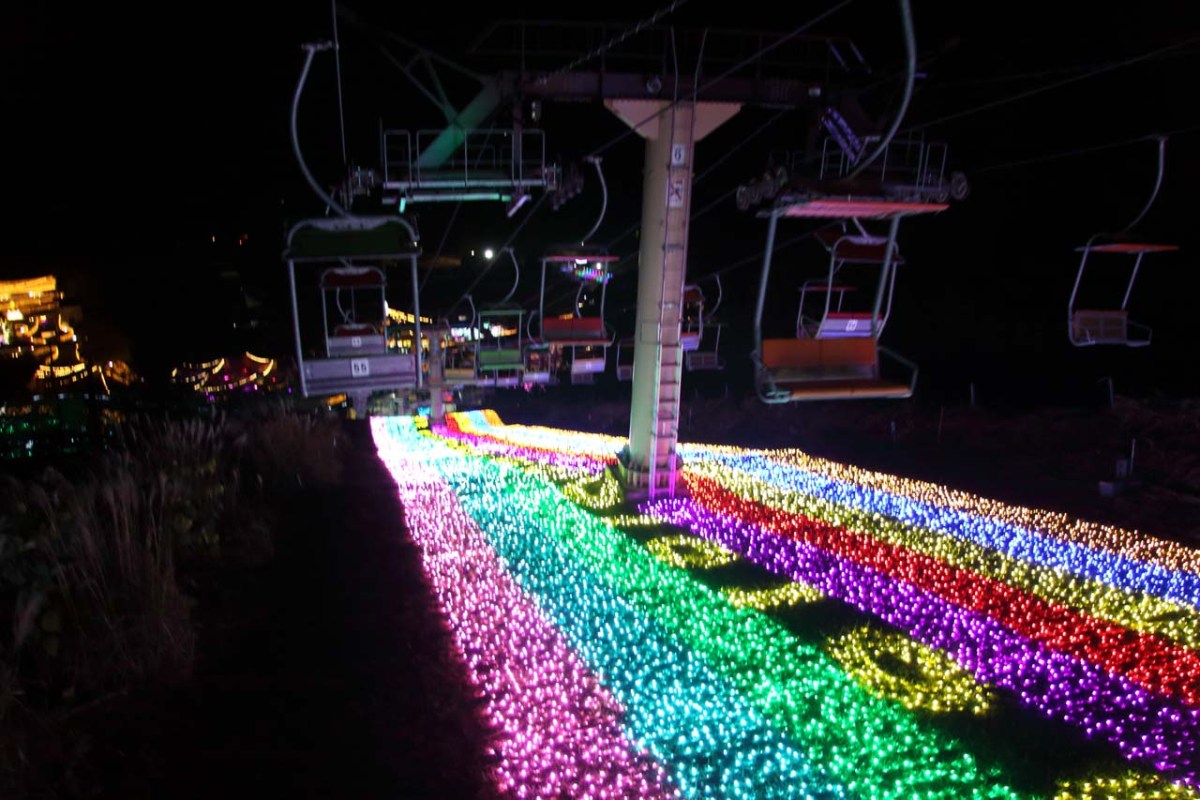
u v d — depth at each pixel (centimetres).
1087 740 412
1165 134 713
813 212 600
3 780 329
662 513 888
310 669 484
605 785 374
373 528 824
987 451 1307
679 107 829
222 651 504
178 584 575
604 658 510
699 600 612
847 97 854
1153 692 465
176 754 384
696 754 400
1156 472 1065
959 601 609
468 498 978
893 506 929
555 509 916
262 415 1407
